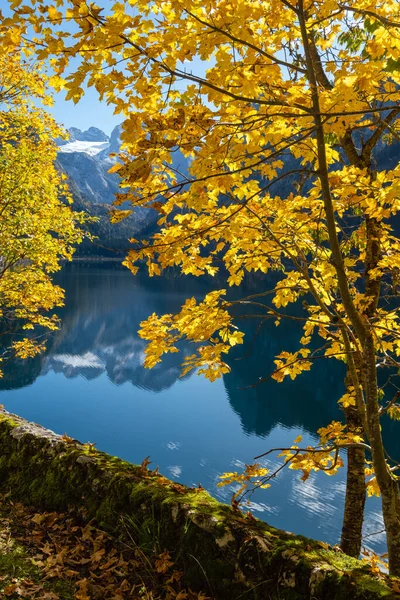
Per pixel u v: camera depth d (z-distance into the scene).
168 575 2.88
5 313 9.90
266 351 33.28
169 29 1.99
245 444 18.05
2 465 4.22
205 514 2.98
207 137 2.06
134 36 1.97
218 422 20.83
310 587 2.45
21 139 8.53
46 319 10.17
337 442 3.77
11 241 8.16
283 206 3.21
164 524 3.10
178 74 1.98
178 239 2.59
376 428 3.04
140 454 16.95
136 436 18.95
